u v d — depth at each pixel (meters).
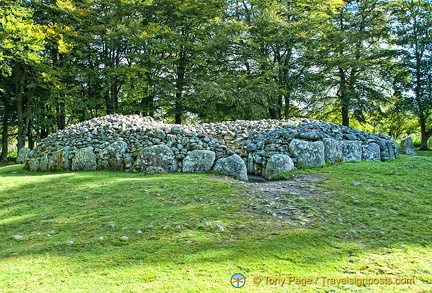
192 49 24.08
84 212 6.06
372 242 4.54
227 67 23.62
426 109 21.30
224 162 9.27
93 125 11.75
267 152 9.95
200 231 4.96
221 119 24.17
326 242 4.51
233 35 21.17
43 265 3.96
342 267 3.77
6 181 8.66
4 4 18.22
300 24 21.75
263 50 23.84
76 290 3.29
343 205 6.20
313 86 23.61
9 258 4.21
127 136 10.65
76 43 21.48
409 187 7.37
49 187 7.92
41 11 21.33
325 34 24.22
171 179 8.27
